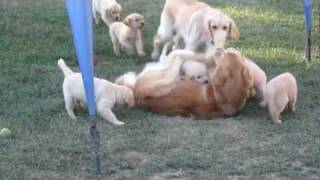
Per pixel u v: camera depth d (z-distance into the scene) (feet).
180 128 35.37
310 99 39.52
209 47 44.65
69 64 48.29
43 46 52.16
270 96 35.94
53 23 58.95
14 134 34.55
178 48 49.01
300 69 45.75
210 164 31.17
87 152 32.48
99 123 36.06
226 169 30.73
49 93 41.04
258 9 64.03
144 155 32.30
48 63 47.80
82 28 29.01
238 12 62.75
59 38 54.54
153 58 49.83
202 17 45.29
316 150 32.48
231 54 36.94
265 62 47.52
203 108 36.88
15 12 62.18
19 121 36.29
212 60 37.01
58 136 34.30
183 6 47.52
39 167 31.07
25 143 33.50
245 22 59.21
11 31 56.24
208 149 32.86
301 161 31.60
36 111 37.73
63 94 39.58
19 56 48.93
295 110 37.73
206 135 34.47
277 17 61.05
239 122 36.29
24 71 45.29
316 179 30.01
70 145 33.19
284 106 35.88
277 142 33.58
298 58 48.32
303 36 54.60
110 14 56.08
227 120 36.63
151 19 60.85
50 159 31.76
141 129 35.27
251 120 36.68
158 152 32.58
